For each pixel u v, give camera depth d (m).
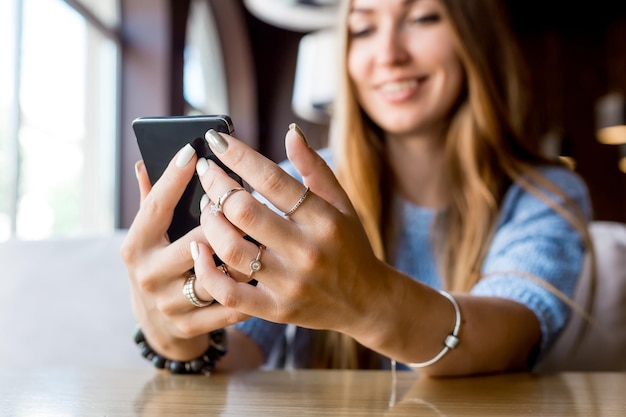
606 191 6.90
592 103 7.05
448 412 0.59
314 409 0.61
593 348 1.38
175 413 0.59
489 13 1.44
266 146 7.52
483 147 1.35
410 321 0.74
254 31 7.36
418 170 1.42
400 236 1.40
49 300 1.40
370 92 1.39
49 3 3.69
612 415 0.57
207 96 6.64
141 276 0.73
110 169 4.42
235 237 0.64
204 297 0.72
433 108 1.35
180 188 0.67
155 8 4.48
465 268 1.27
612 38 7.02
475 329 0.80
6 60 3.38
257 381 0.81
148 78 4.46
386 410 0.60
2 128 3.38
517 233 1.17
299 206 0.62
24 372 0.90
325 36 3.37
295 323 0.67
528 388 0.73
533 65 7.22
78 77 4.09
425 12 1.34
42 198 3.73
